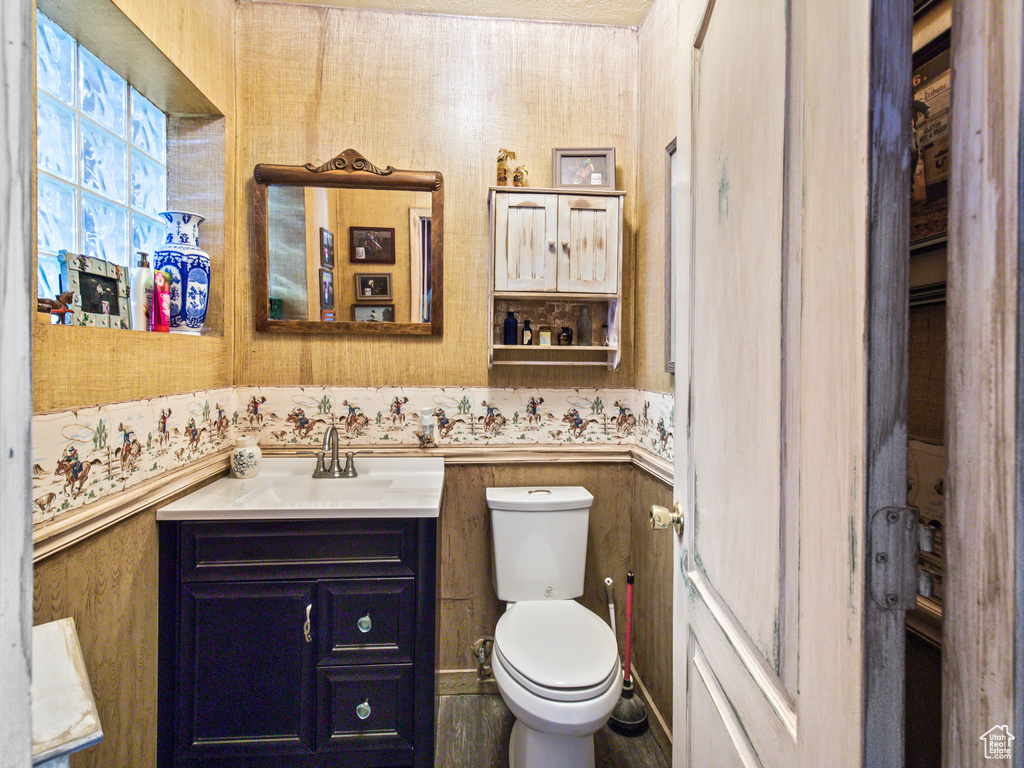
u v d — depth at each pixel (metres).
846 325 0.46
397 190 1.88
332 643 1.40
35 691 0.57
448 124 1.91
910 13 0.42
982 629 0.36
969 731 0.36
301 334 1.87
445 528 1.92
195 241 1.58
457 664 1.92
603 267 1.82
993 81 0.35
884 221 0.42
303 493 1.60
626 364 2.00
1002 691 0.34
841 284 0.47
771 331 0.62
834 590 0.47
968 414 0.37
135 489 1.24
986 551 0.36
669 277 1.62
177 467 1.46
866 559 0.43
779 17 0.60
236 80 1.82
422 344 1.92
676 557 1.03
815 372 0.51
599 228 1.82
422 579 1.41
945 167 0.58
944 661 0.39
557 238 1.80
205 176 1.71
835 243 0.48
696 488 0.92
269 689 1.38
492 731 1.69
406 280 1.88
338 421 1.88
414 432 1.91
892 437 0.42
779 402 0.60
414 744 1.41
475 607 1.92
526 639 1.44
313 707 1.39
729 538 0.76
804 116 0.54
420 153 1.91
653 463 1.71
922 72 0.61
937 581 0.56
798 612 0.55
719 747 0.78
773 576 0.61
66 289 1.10
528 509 1.76
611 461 1.97
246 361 1.85
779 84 0.60
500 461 1.93
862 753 0.43
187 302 1.54
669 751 1.55
